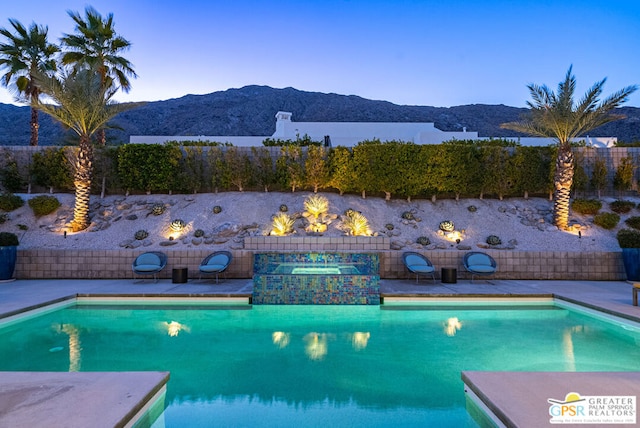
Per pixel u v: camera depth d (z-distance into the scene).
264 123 104.56
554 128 13.20
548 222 13.36
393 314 7.93
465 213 13.88
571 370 4.81
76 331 6.67
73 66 17.73
